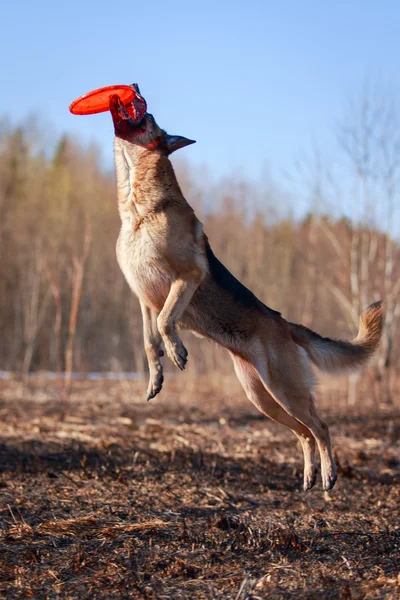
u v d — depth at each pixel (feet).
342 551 15.35
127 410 40.93
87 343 80.59
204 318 20.03
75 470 22.77
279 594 12.69
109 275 88.17
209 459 25.81
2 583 13.07
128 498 19.34
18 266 85.97
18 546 14.90
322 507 19.80
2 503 18.19
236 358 20.98
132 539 15.44
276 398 20.31
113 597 12.53
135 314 83.71
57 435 29.91
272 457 27.40
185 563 14.07
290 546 15.47
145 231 18.69
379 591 12.80
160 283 18.98
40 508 17.89
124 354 80.74
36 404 42.55
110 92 18.54
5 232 91.97
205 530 16.55
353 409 44.83
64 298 79.30
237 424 36.35
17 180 116.98
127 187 18.97
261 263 79.05
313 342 21.52
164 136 19.24
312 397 20.57
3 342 80.84
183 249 18.65
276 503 20.24
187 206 19.31
